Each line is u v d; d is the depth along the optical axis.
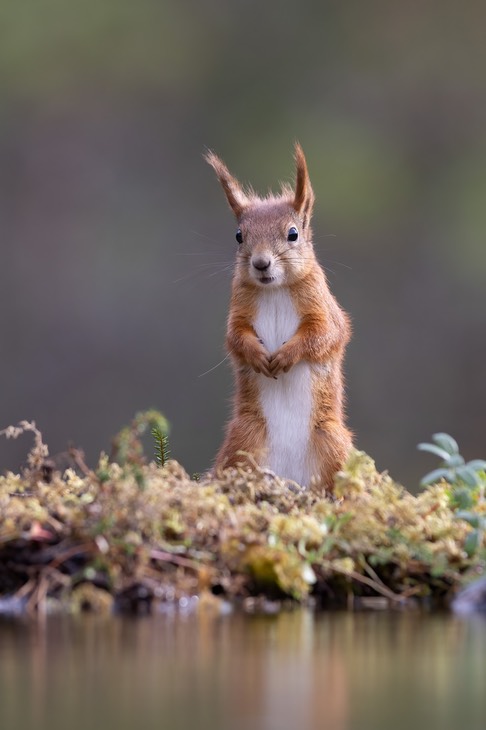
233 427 8.30
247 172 28.09
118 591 5.72
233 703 4.20
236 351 8.24
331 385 8.28
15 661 4.72
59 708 4.13
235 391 8.53
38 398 23.81
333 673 4.58
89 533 5.79
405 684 4.45
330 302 8.45
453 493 6.62
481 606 5.86
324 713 4.10
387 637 5.18
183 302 24.67
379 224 27.72
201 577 5.81
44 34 27.25
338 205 27.67
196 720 4.00
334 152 28.31
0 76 26.72
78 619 5.45
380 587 6.07
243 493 6.64
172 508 6.07
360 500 6.36
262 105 28.67
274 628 5.34
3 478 6.82
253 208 8.63
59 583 5.72
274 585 5.94
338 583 6.08
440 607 5.92
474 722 4.02
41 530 5.88
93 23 27.58
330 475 8.16
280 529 6.11
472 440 24.67
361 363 24.86
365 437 23.94
